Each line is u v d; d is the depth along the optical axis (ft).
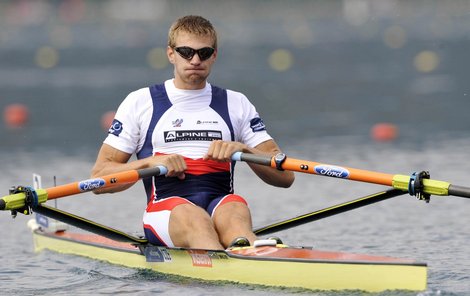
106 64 531.09
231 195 100.89
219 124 104.42
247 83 399.44
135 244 103.09
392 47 635.25
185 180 102.37
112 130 104.17
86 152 214.90
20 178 176.96
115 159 103.60
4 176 180.14
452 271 99.60
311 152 206.28
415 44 654.94
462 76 407.44
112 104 324.19
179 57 102.01
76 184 96.84
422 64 487.61
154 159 100.17
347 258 86.89
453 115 272.92
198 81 103.19
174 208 98.63
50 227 119.44
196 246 94.89
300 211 142.92
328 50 623.77
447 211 139.95
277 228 106.42
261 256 89.81
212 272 93.91
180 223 97.09
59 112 306.96
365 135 234.17
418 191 93.40
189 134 103.60
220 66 503.61
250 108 106.83
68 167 190.90
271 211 143.64
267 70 470.80
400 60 522.47
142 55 598.34
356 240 120.98
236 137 105.91
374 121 265.54
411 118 269.85
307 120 272.31
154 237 101.30
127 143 103.81
